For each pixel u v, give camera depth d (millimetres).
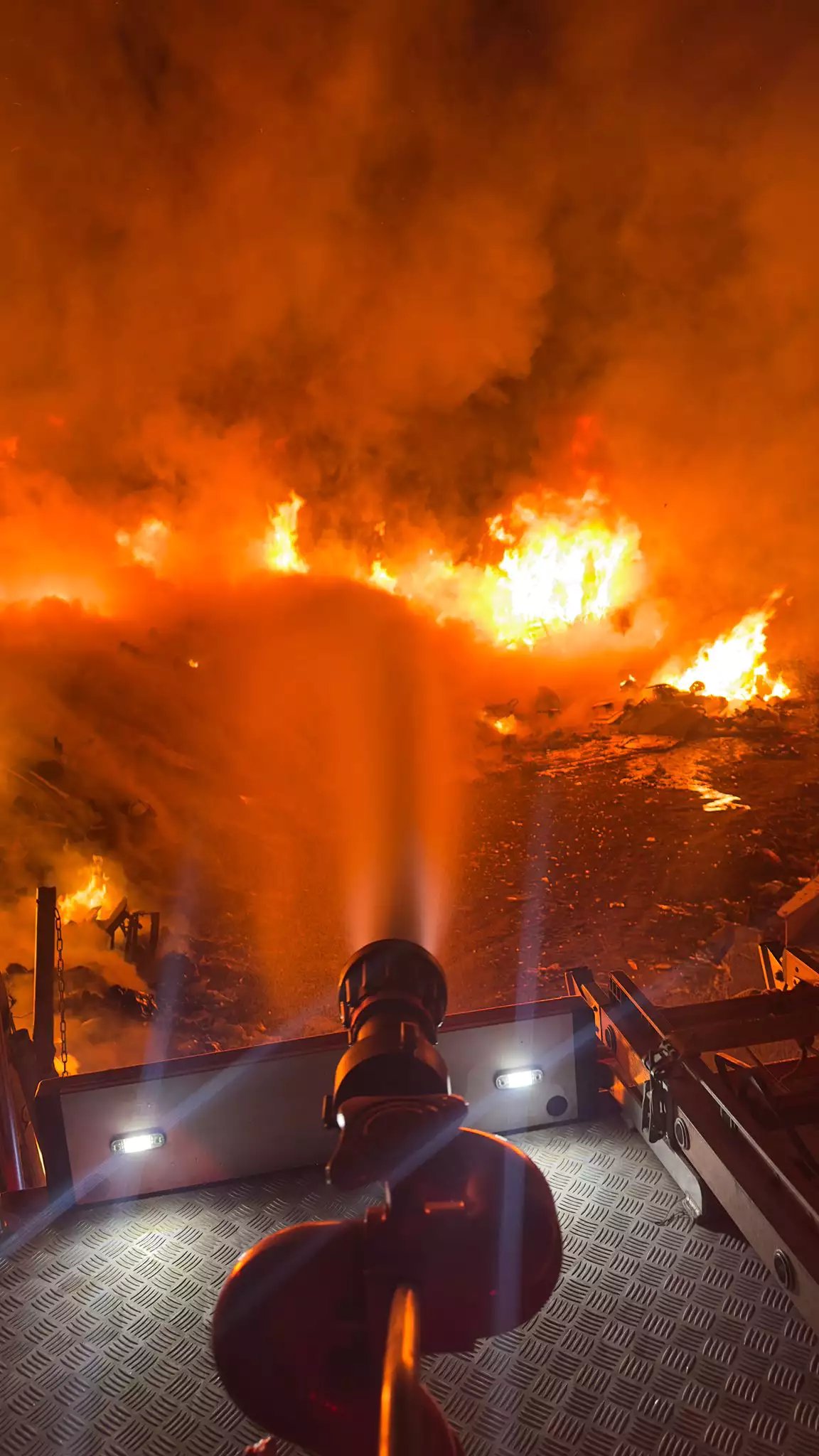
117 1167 2494
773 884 9578
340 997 1305
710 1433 1773
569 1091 2688
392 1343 815
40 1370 2006
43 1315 2146
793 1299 1927
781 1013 2537
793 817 11508
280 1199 2479
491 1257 949
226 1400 1916
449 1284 945
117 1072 2504
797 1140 2121
